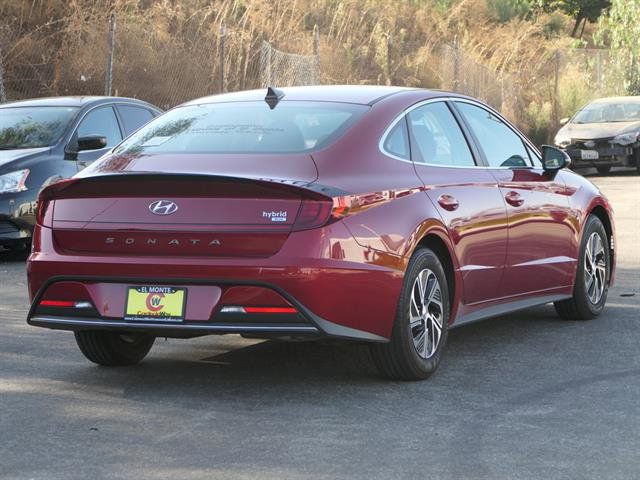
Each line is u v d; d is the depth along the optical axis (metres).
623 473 4.60
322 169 5.92
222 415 5.60
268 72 21.95
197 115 6.72
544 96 34.34
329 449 4.97
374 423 5.43
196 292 5.74
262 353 7.23
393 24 30.55
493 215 7.10
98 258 5.91
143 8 21.47
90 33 19.20
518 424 5.41
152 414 5.62
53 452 4.93
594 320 8.52
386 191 6.11
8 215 11.95
